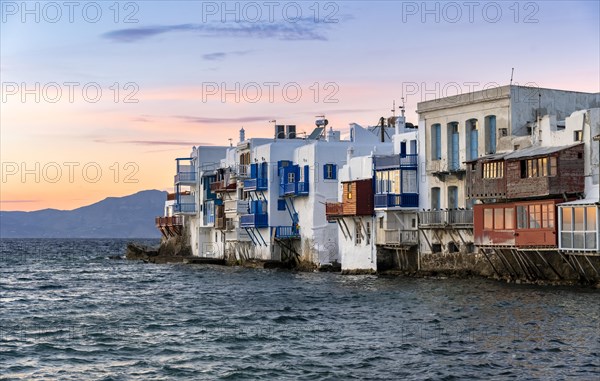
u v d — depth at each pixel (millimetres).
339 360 37625
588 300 52031
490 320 46438
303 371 35781
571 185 60812
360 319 49562
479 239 66375
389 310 52906
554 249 59906
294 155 99250
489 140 71312
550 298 53594
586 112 61094
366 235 81750
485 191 66250
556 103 71062
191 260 116438
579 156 61094
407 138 79938
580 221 57188
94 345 42219
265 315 52625
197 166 123875
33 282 86812
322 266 91625
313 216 93188
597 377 33219
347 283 73188
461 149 73375
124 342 43000
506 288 60906
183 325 48812
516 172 63531
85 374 35875
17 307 60375
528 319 46000
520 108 69438
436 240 74000
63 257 163750
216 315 53250
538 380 33094
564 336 40844
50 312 56719
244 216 103312
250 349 40656
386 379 34031
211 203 118062
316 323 48531
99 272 103500
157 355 39594
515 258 64562
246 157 107562
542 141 65062
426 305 54219
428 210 75188
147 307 59000
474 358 37031
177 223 131625
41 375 35750
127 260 143625
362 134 98750
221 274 92938
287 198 99438
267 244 100312
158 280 86875
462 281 68312
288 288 71312
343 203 82938
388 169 78688
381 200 78375
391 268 79688
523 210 62625
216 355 39312
